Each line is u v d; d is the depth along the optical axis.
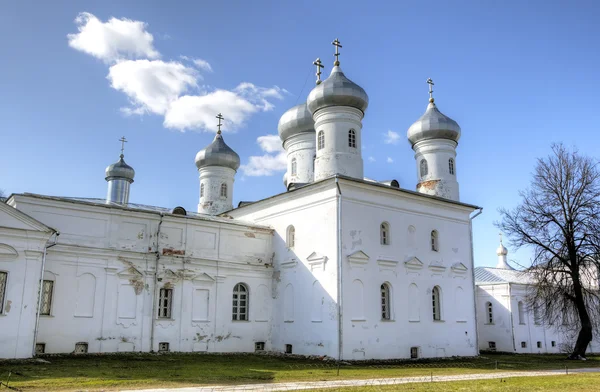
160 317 32.28
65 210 30.08
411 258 35.69
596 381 20.53
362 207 33.94
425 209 37.91
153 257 32.47
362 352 31.66
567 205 38.97
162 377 20.61
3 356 24.70
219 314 34.34
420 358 34.53
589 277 42.62
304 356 33.03
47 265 28.95
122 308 30.94
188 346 32.72
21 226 26.08
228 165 49.84
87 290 30.00
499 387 18.36
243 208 41.66
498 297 48.69
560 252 38.34
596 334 48.62
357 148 37.38
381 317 33.19
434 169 42.41
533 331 48.69
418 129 43.12
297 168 42.94
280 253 36.97
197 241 34.47
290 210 36.72
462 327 38.00
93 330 29.75
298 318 34.25
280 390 17.28
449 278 38.09
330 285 32.12
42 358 26.86
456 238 39.56
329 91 37.12
